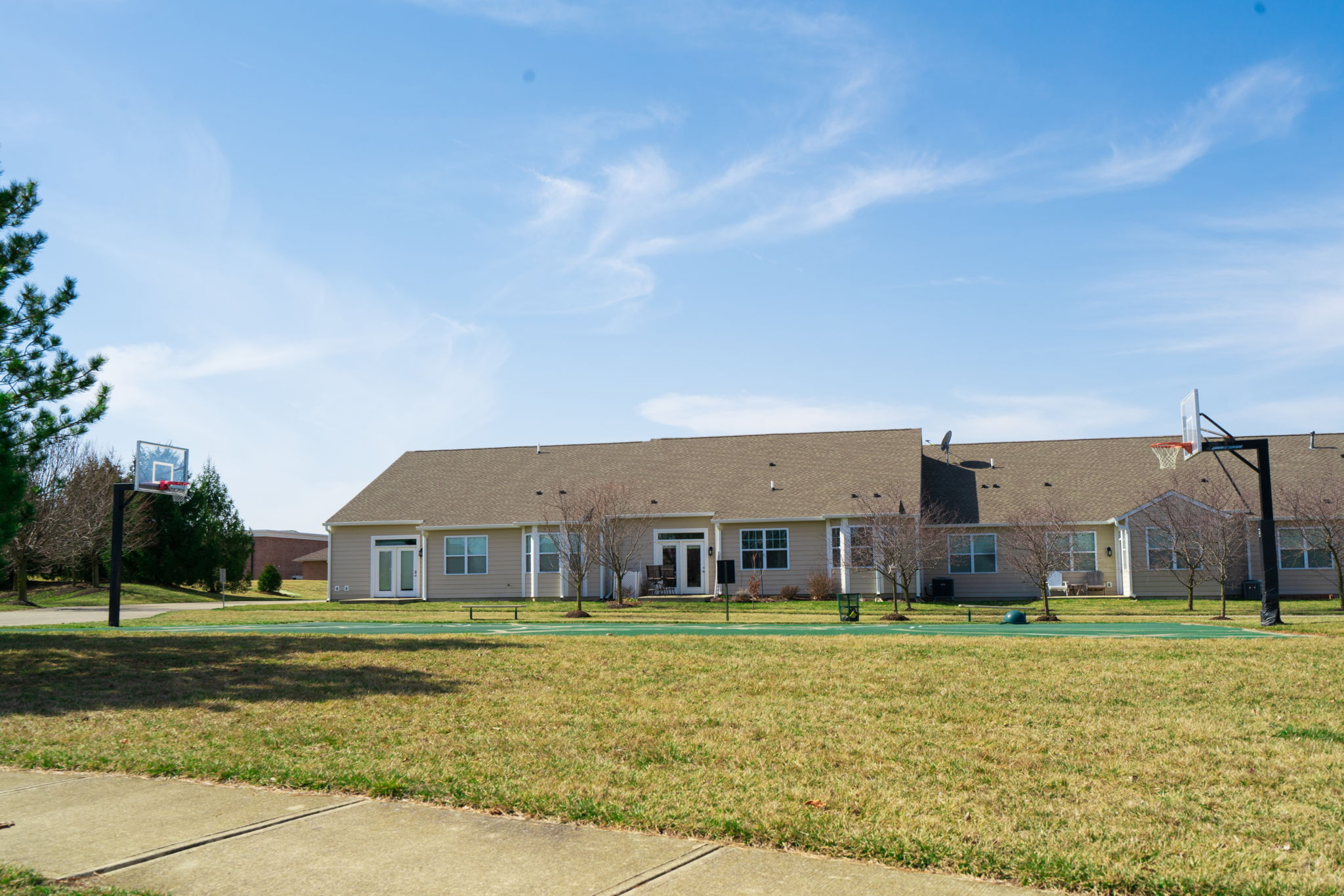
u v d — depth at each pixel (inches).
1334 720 406.6
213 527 1957.4
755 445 1664.6
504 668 557.3
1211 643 672.4
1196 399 901.8
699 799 288.2
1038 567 1170.0
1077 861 233.8
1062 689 484.4
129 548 1756.9
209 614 1226.6
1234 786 306.8
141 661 581.9
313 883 222.2
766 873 228.2
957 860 234.4
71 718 414.9
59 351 689.6
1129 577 1393.9
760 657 601.3
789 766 331.6
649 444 1717.5
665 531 1508.4
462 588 1561.3
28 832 261.7
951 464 1627.7
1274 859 238.2
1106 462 1563.7
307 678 518.6
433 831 261.0
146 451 995.3
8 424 601.9
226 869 231.5
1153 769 327.3
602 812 272.1
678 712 428.8
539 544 1540.4
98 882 222.5
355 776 312.3
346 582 1601.9
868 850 241.8
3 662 574.6
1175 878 222.5
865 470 1533.0
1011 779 314.5
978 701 456.4
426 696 466.0
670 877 225.5
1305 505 1301.7
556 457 1717.5
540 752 351.3
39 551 1565.0
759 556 1471.5
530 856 240.5
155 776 322.7
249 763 332.8
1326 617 994.7
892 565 1221.1
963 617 1136.2
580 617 1147.3
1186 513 1243.2
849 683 503.5
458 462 1740.9
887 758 344.5
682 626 938.7
